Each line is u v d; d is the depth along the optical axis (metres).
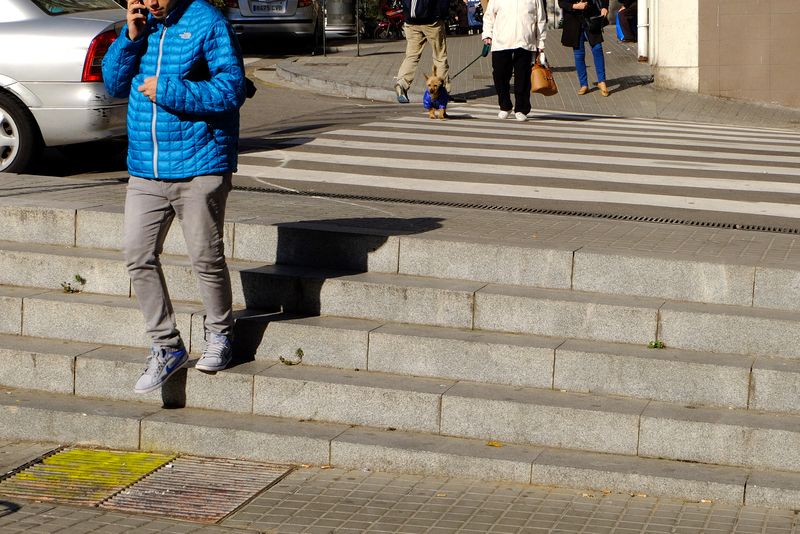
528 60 15.27
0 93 9.79
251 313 6.80
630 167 11.05
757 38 18.91
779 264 6.26
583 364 6.04
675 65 19.45
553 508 5.44
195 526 5.34
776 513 5.33
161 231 6.16
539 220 7.72
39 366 6.68
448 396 6.00
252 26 24.61
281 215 7.58
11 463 6.12
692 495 5.46
